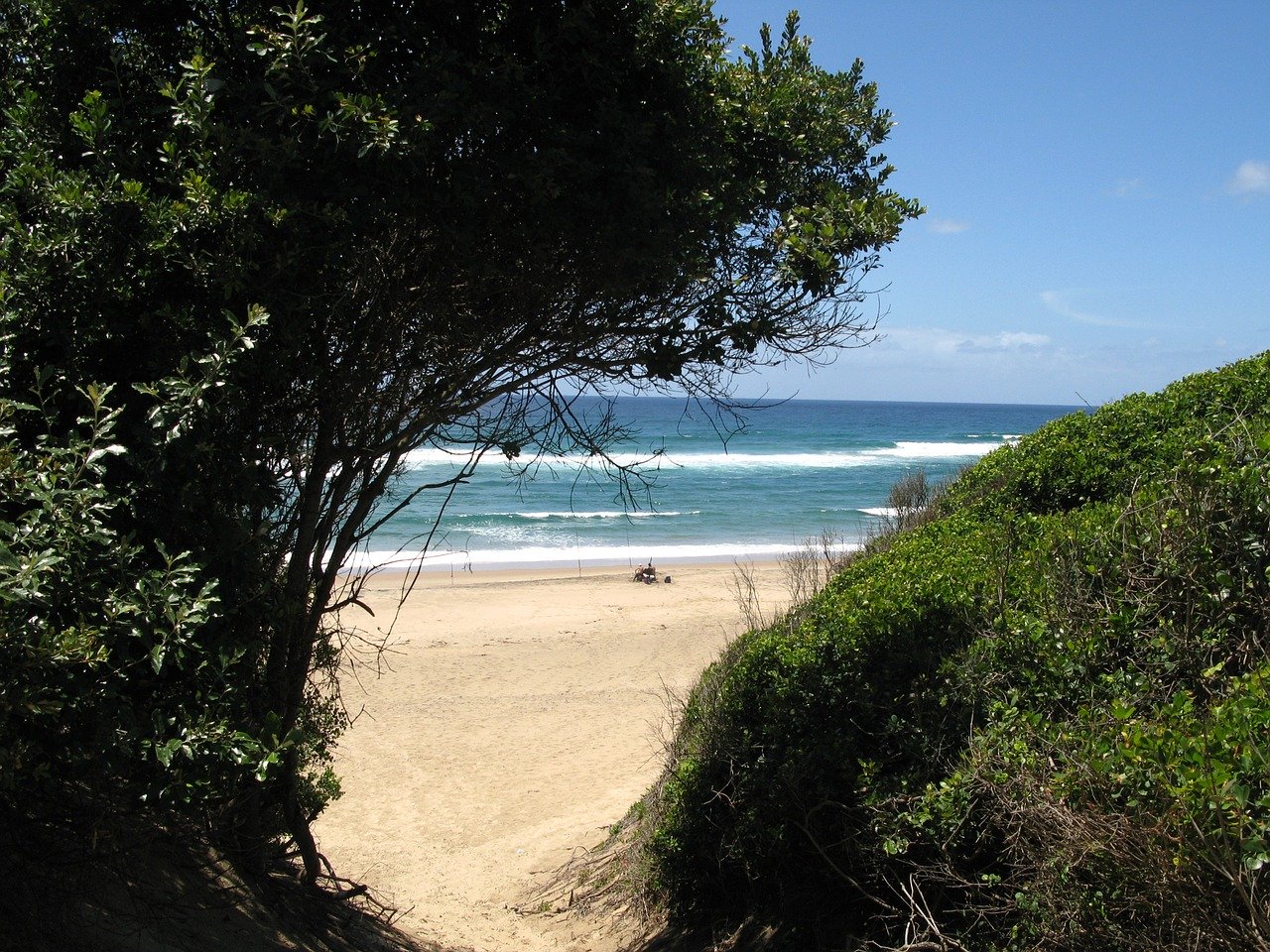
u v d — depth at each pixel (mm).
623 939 5855
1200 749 2662
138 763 2764
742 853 5113
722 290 4520
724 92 4688
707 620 17141
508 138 4039
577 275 4355
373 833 8539
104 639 2611
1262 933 2449
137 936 3287
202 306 3273
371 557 24922
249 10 3758
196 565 2785
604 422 4898
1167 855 2691
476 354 4586
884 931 4207
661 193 4004
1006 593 4867
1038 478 7180
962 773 3951
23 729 2555
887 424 93375
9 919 2836
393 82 3875
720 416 4914
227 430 3523
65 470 2590
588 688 12977
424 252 4199
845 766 4574
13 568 2334
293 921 4637
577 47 4066
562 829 8523
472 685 13172
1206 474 4043
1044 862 3314
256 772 2820
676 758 6730
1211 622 3816
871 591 5316
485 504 34562
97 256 3174
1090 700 3760
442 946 5840
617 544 28109
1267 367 7258
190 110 3324
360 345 4160
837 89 4965
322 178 3557
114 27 3930
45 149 3574
